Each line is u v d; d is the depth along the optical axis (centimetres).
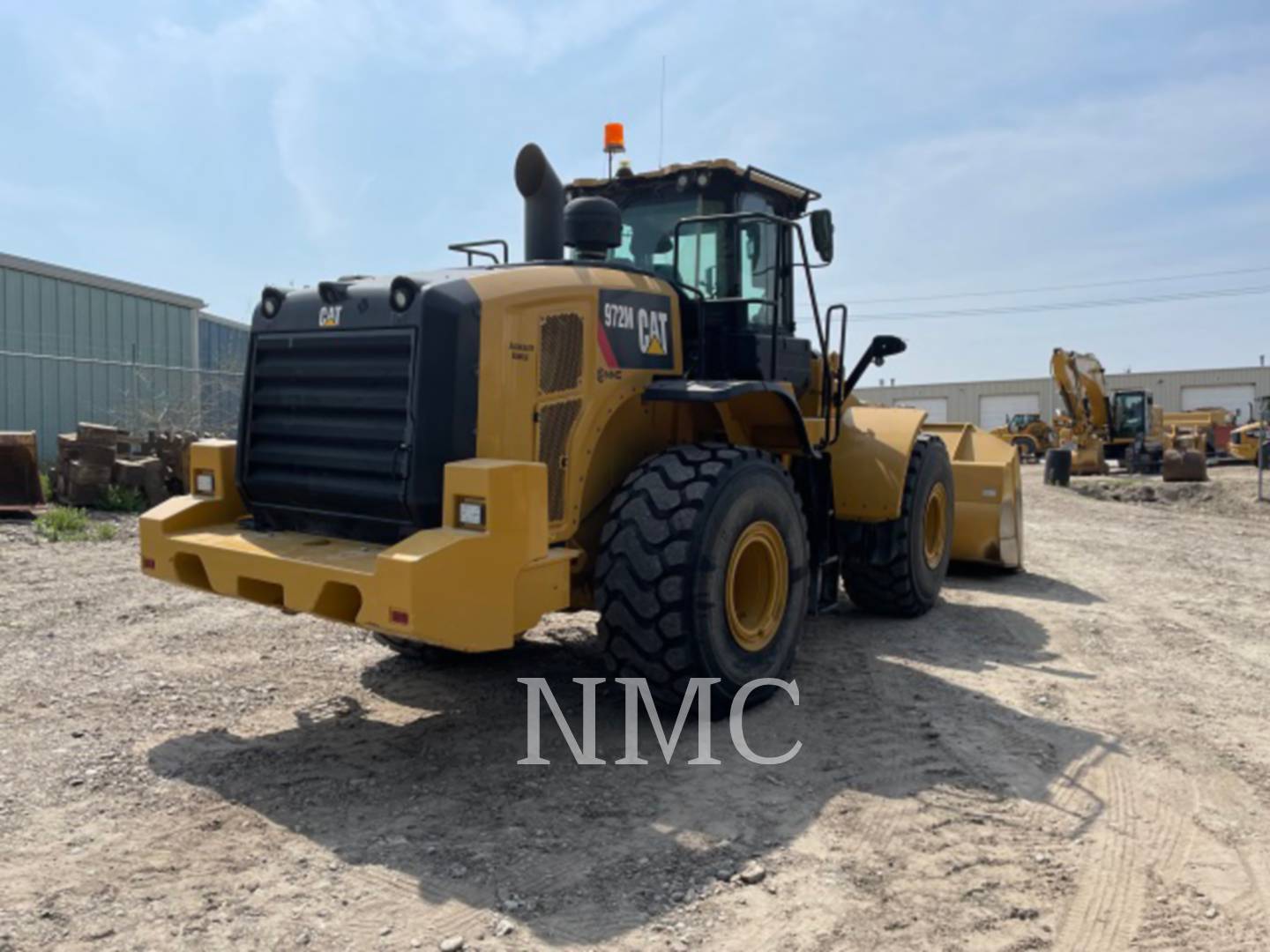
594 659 562
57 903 291
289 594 377
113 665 534
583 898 297
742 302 521
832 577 589
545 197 505
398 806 363
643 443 486
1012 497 855
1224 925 289
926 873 317
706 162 530
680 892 302
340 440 420
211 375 1764
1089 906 298
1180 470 2350
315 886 303
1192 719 472
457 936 276
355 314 413
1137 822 358
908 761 411
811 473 555
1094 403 3064
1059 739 441
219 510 463
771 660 468
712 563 420
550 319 421
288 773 392
